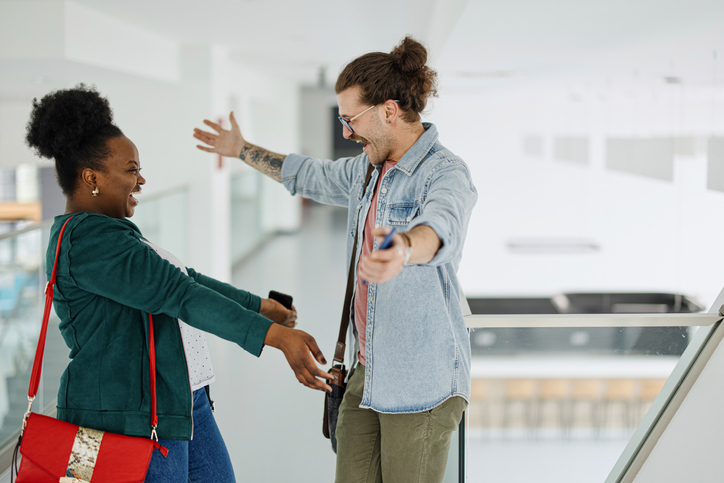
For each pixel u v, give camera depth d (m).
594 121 8.74
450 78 6.48
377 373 1.48
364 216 1.55
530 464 1.81
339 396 1.63
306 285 7.26
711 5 2.54
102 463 1.33
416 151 1.45
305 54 7.61
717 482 1.53
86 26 4.67
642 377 1.77
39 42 4.43
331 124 17.77
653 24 3.04
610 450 1.80
